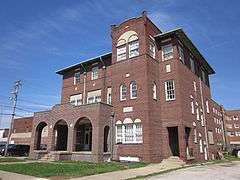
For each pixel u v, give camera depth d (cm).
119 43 3019
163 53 2922
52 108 3103
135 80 2733
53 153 2678
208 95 3888
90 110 2680
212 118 3872
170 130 2761
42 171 1689
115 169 1844
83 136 3256
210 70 4081
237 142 8338
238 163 2709
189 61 3212
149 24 2914
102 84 3241
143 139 2484
